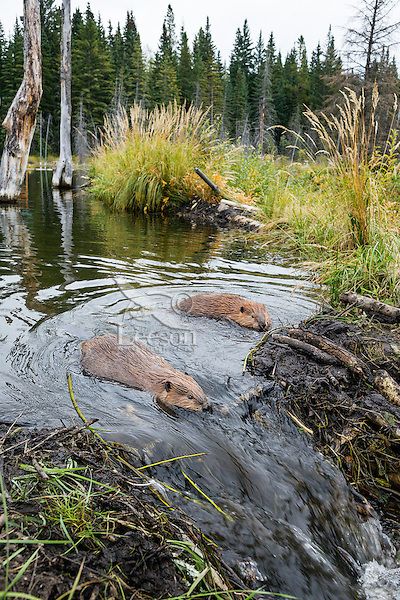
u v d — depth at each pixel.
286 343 4.95
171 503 2.92
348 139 7.57
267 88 40.72
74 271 7.23
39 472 2.53
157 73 48.03
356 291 6.12
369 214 7.21
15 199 14.88
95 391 4.10
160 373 4.23
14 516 2.26
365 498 3.70
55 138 46.53
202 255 8.75
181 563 2.32
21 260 7.68
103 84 49.47
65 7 18.95
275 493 3.39
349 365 4.49
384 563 3.36
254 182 14.33
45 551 2.13
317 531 3.32
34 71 14.23
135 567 2.21
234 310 5.73
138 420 3.71
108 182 15.24
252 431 3.88
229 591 2.30
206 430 3.77
